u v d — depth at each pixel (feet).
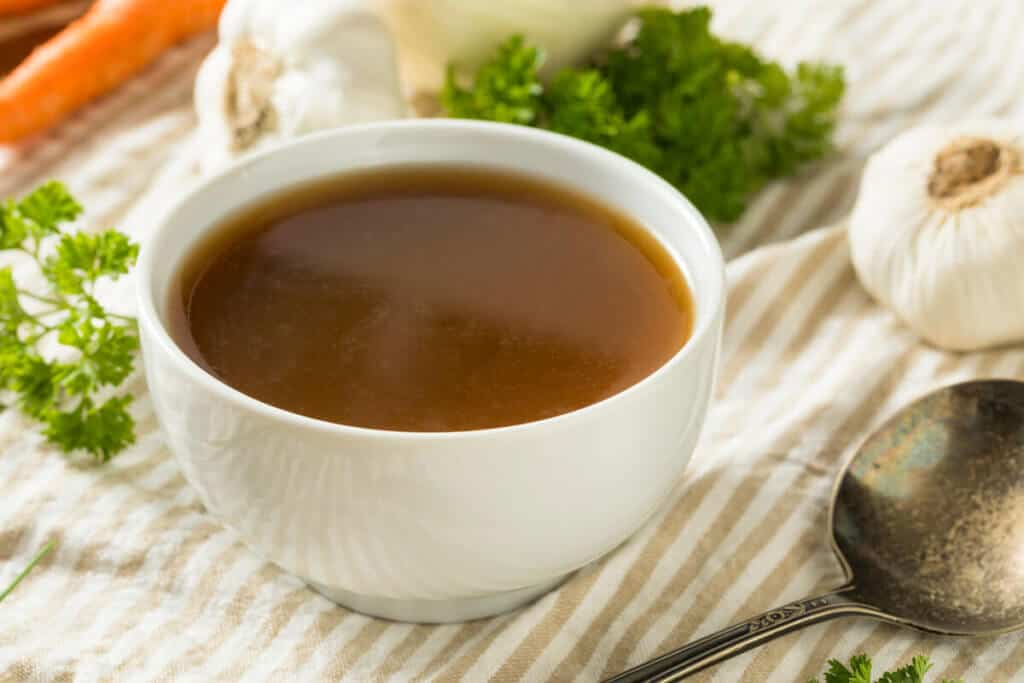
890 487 1.62
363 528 1.42
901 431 1.64
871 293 1.86
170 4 2.23
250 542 1.49
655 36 2.03
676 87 2.00
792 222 2.00
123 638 1.54
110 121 2.15
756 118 2.07
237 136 1.95
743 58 2.06
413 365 1.49
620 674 1.49
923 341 1.83
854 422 1.72
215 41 2.31
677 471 1.51
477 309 1.53
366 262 1.57
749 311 1.85
